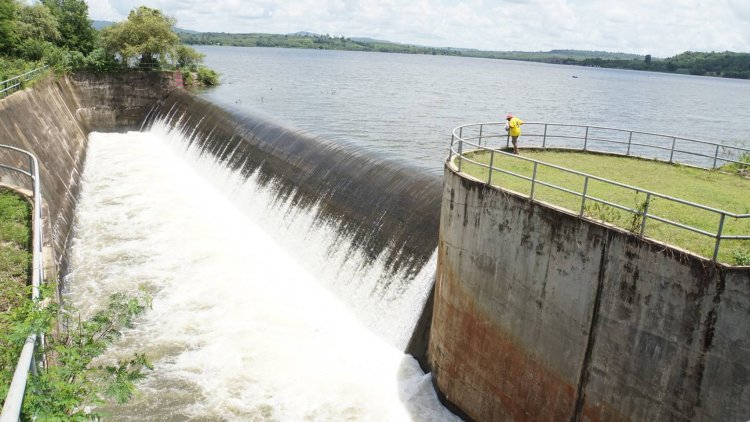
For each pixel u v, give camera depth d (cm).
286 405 2088
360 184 3098
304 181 3516
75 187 4362
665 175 2391
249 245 3478
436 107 9275
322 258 3077
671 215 1772
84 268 3106
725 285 1269
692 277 1322
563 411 1667
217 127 5038
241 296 2848
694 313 1331
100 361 2300
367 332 2550
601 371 1545
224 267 3164
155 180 4716
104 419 2005
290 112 7412
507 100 11500
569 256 1578
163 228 3694
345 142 3659
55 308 1220
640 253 1411
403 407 2070
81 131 6016
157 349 2403
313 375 2238
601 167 2494
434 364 2134
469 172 2167
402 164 3061
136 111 6812
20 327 1050
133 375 1216
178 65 8388
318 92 10300
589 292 1542
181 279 3014
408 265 2514
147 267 3141
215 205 4169
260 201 3869
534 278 1686
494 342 1850
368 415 2034
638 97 14875
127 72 6681
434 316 2139
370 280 2694
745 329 1251
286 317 2666
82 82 6500
